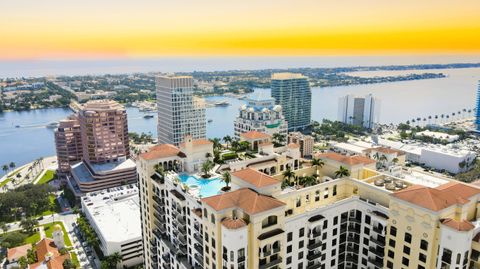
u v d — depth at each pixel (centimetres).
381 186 9569
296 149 12300
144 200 12256
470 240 7281
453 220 7338
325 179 10631
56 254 16650
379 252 9019
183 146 11562
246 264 7775
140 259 18212
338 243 9719
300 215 8681
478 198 8212
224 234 7619
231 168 11006
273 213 7831
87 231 19400
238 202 8038
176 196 9756
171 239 10756
